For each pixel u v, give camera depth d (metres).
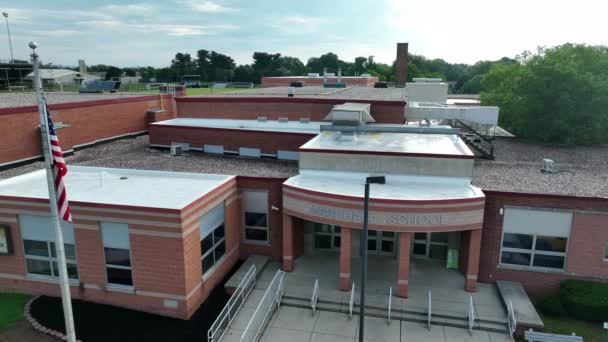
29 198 20.12
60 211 14.74
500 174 25.03
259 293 20.98
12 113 28.19
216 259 22.25
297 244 24.11
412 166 22.48
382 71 150.25
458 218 19.73
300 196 21.42
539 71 34.38
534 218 21.14
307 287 21.39
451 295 20.62
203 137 32.09
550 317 20.36
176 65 148.38
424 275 22.45
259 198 23.98
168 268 19.00
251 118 34.53
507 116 39.53
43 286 21.06
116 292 19.92
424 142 25.33
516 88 36.91
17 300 20.81
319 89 46.69
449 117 30.19
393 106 30.80
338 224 20.48
